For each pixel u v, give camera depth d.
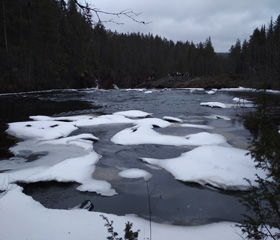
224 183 6.08
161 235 4.13
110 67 62.62
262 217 3.11
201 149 8.22
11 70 29.86
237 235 4.17
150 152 8.73
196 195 5.75
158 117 15.55
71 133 11.41
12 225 4.07
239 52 64.88
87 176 6.68
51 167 7.09
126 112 16.38
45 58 33.72
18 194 5.28
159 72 84.00
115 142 9.91
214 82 47.75
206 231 4.32
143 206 5.29
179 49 99.38
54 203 5.42
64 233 3.91
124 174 6.85
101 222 4.32
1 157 8.09
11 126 12.20
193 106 20.48
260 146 3.27
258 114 4.33
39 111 17.42
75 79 42.69
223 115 15.99
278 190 2.90
